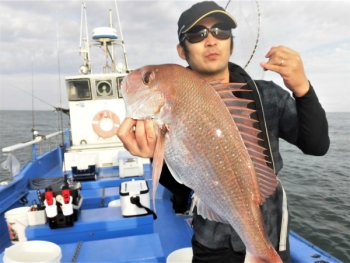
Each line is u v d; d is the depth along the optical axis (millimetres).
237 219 1695
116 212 4137
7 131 34062
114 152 6977
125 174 6121
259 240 1696
